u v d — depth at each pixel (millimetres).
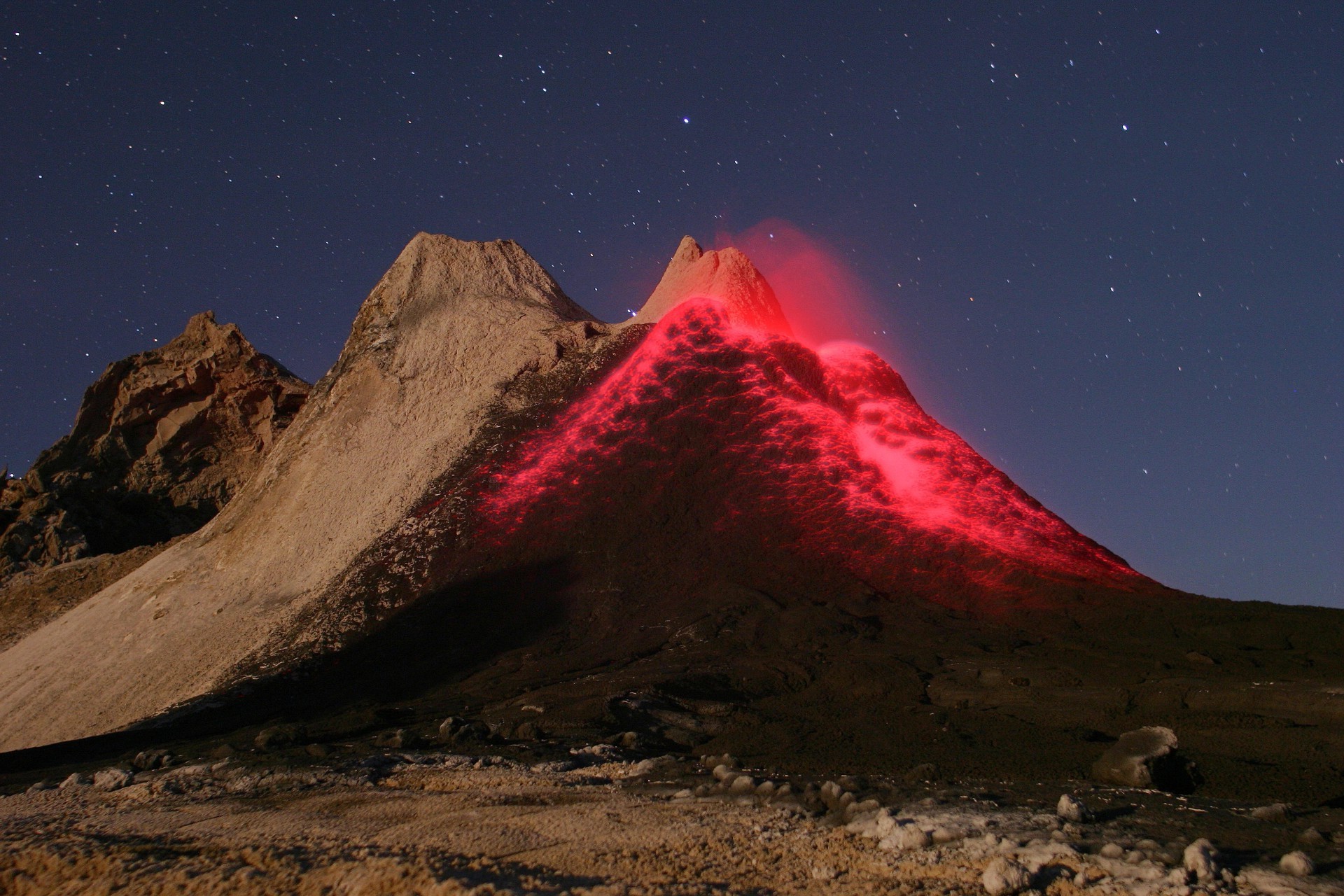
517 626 24484
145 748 17469
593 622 24109
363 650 24781
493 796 10477
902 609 22969
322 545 32656
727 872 7141
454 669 22531
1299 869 6059
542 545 27812
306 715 20156
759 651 20672
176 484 55781
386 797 10805
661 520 27891
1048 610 21984
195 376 56562
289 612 29359
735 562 25891
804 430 30406
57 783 13414
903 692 16797
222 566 34594
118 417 56594
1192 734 12500
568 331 37938
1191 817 7730
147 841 9406
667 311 38875
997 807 8258
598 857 7727
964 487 29594
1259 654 17328
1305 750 11336
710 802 9336
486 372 37406
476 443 33344
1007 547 26016
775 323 37844
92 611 35562
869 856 7242
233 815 10375
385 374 38812
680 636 22047
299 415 41344
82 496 53406
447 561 28234
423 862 7711
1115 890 6145
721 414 31172
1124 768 9523
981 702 15789
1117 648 18688
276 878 7848
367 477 34844
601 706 16000
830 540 26438
